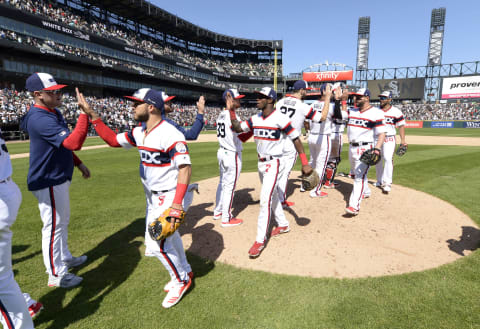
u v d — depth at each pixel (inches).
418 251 126.0
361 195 164.9
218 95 2091.5
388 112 216.1
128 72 1316.4
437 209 176.9
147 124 90.0
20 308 78.5
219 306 92.7
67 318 88.9
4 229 74.4
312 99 2134.6
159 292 100.9
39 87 92.7
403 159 372.2
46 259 102.4
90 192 228.8
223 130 148.7
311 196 205.3
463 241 134.5
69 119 976.3
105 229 155.0
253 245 126.6
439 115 1790.1
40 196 99.7
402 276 106.8
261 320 85.9
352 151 183.0
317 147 197.5
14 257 126.2
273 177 125.8
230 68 2224.4
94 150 559.8
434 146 536.4
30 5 1014.4
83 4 1316.4
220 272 112.8
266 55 2356.1
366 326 82.4
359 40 2111.2
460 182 242.7
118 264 119.8
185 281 97.9
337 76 2012.8
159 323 85.7
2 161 76.3
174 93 1718.8
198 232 151.8
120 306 93.9
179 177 85.4
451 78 1811.0
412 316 85.8
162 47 1775.3
